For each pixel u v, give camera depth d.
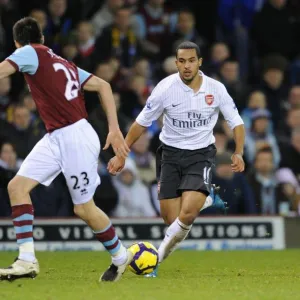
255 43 65.06
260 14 64.75
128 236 46.66
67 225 46.34
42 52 26.47
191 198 30.59
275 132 59.09
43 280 28.02
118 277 27.48
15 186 26.67
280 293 24.78
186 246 46.94
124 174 50.09
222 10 65.38
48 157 26.52
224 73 59.59
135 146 51.59
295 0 67.62
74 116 26.41
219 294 24.34
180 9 64.50
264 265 36.25
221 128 50.00
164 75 58.94
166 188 31.78
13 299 23.08
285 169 53.25
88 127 26.59
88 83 26.77
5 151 47.66
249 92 59.84
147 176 51.47
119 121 52.94
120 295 23.80
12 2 58.91
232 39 64.81
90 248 46.44
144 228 46.78
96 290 24.98
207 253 43.81
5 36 57.03
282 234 47.84
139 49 59.91
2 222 45.81
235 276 30.66
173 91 31.12
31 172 26.61
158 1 61.38
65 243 46.25
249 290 25.52
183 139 31.44
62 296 23.59
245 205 50.12
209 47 64.62
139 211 50.53
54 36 55.88
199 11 65.62
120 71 56.75
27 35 27.14
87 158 26.36
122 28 58.81
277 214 50.62
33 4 58.69
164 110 31.44
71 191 26.52
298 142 55.78
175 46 61.47
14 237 45.84
